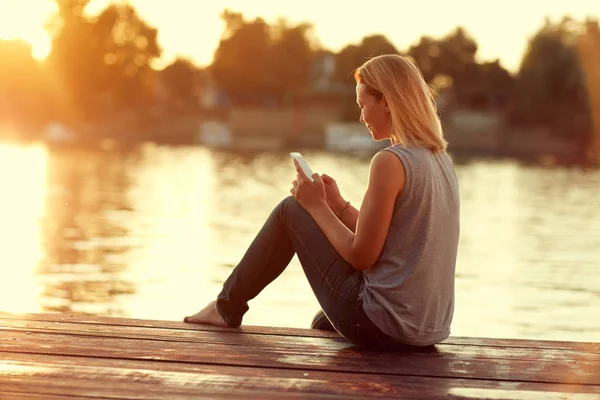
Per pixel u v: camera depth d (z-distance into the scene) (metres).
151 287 10.98
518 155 71.50
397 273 3.33
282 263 3.71
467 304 10.39
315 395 2.91
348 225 3.75
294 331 3.82
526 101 74.12
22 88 85.56
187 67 104.94
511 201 30.16
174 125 93.81
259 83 87.81
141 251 14.84
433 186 3.31
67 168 43.09
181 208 24.48
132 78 92.38
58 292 10.46
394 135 3.46
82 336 3.60
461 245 17.16
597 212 26.12
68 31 87.75
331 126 80.06
